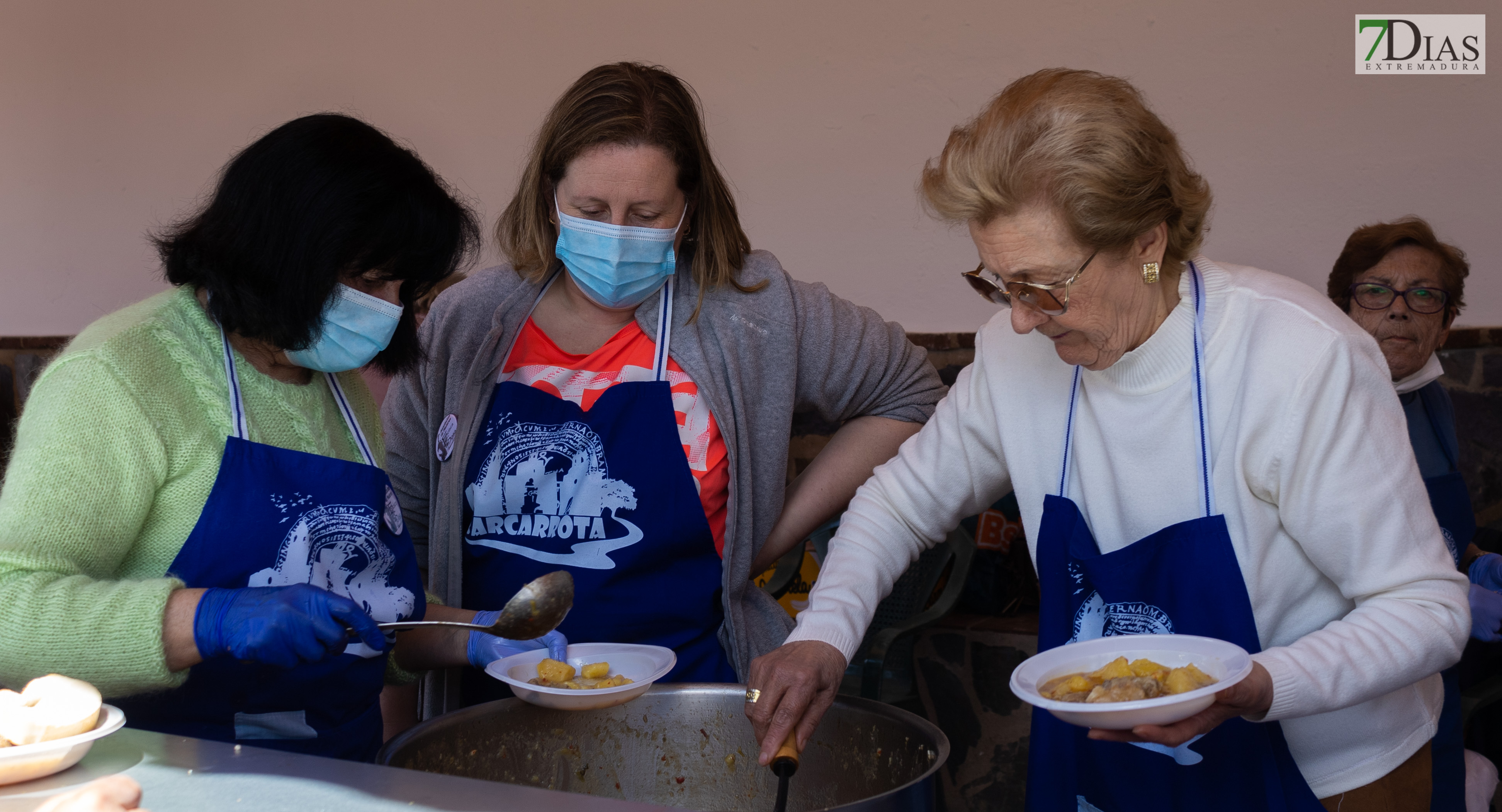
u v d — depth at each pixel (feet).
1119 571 4.52
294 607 3.83
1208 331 4.35
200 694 4.41
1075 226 3.86
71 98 16.16
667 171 5.62
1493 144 9.86
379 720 5.09
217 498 4.31
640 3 12.82
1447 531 7.60
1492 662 8.72
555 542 5.93
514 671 4.97
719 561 6.14
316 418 4.80
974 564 10.97
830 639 4.97
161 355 4.31
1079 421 4.76
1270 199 10.58
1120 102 3.93
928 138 11.70
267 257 4.24
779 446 6.27
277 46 14.93
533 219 6.10
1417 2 9.96
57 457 3.91
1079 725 4.40
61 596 3.74
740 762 5.15
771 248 12.48
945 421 5.49
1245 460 4.27
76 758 3.20
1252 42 10.47
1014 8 11.25
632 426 5.95
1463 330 9.84
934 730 4.50
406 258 4.52
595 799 2.95
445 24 13.89
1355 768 4.52
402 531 5.11
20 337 16.71
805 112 12.19
